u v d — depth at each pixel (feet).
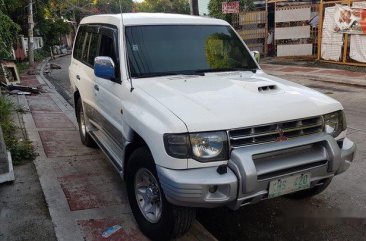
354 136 21.71
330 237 12.23
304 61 55.52
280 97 11.24
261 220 13.29
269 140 10.27
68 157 18.38
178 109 10.27
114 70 13.21
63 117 27.30
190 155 9.64
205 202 9.55
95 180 15.70
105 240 11.46
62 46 132.26
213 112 10.06
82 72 18.30
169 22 14.79
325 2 49.96
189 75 13.35
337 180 16.12
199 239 11.69
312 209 13.85
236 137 9.85
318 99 11.69
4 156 14.84
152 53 13.73
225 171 9.68
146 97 11.39
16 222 12.25
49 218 12.53
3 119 23.70
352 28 46.44
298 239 12.18
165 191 9.90
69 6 137.90
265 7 62.64
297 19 55.21
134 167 11.67
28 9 72.69
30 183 15.20
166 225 10.72
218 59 14.58
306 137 10.74
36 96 36.24
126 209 13.34
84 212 13.03
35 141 20.62
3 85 37.96
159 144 9.90
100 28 16.44
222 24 16.03
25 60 83.87
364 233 12.39
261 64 55.72
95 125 17.15
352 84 39.01
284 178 10.21
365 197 14.67
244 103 10.62
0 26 34.42
